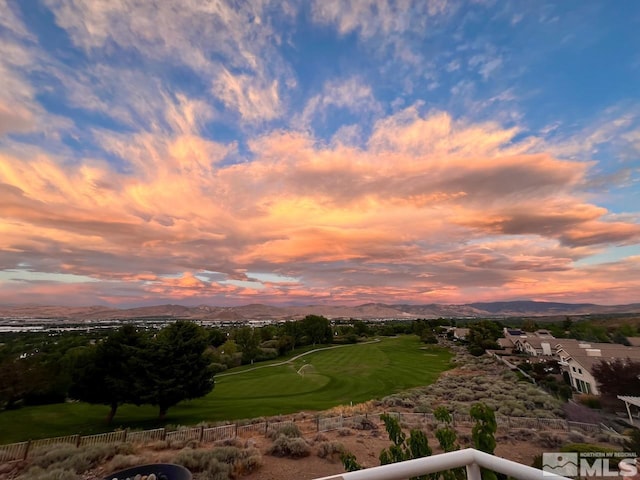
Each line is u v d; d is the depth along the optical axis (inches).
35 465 473.7
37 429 853.8
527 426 735.1
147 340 1003.3
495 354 2337.6
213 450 494.6
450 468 62.7
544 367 1680.6
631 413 905.5
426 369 1914.4
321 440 604.1
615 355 1348.4
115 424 906.1
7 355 1200.2
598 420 813.2
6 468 476.7
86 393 917.8
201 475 414.9
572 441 609.0
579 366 1275.8
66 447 539.2
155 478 368.2
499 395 1092.5
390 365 2075.5
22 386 1102.4
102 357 940.6
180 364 954.7
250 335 2559.1
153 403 925.8
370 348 3112.7
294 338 3334.2
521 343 2476.6
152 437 639.8
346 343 3683.6
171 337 1020.5
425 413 858.1
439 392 1192.8
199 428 649.6
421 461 60.1
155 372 939.3
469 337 3149.6
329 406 1062.4
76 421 941.8
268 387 1446.9
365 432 673.0
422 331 3964.1
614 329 2933.1
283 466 483.2
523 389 1245.7
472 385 1311.5
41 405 1199.6
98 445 537.0
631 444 507.2
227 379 1720.0
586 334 2898.6
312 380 1589.6
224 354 2340.1
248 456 487.8
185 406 1122.0
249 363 2412.6
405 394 1152.2
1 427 868.6
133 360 916.6
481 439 231.6
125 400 920.9
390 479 56.2
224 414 977.5
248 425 707.4
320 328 3627.0
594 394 1129.4
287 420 815.7
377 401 1086.4
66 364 1245.1
